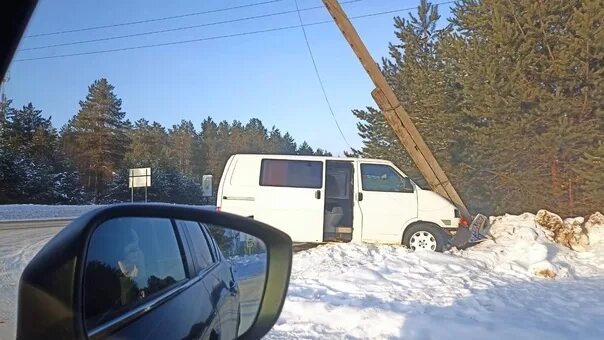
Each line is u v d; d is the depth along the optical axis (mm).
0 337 2275
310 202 11672
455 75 20719
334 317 6535
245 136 81250
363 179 11781
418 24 27859
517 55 17219
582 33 15773
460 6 20547
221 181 11961
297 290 7941
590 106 16328
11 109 45844
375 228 11641
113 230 2510
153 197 51875
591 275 9922
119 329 2266
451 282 8727
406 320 6336
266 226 3225
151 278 2910
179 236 3766
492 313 6879
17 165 41031
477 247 12055
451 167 19500
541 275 9539
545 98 16688
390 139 27781
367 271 9070
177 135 78125
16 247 12844
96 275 2186
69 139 51281
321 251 10531
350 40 14047
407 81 26000
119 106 52594
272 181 11820
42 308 1781
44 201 42156
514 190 17641
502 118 17453
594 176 15664
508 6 17594
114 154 52000
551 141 16266
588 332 6090
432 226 11617
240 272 4387
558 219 12922
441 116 20312
